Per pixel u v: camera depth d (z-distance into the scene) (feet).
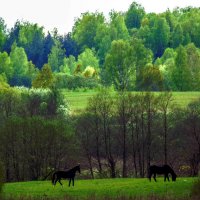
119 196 409.49
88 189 494.18
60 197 426.10
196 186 418.10
